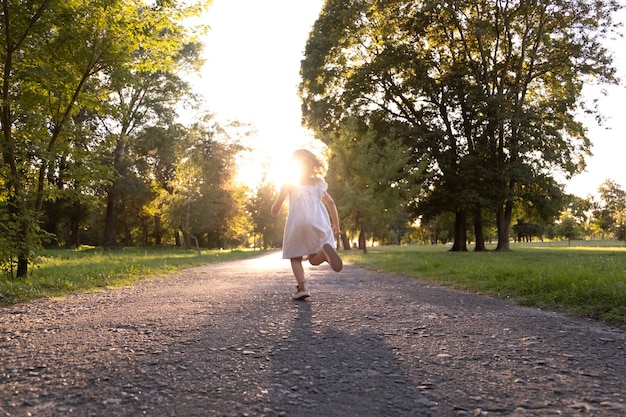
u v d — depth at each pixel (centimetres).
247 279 962
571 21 2720
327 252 520
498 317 455
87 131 955
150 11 941
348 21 2930
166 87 3612
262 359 301
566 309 493
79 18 906
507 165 2786
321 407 217
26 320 462
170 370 277
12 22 846
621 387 244
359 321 432
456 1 2697
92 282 847
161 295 670
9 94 865
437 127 3005
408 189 2727
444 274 940
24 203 816
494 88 2988
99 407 217
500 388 243
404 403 222
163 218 3164
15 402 224
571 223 7506
